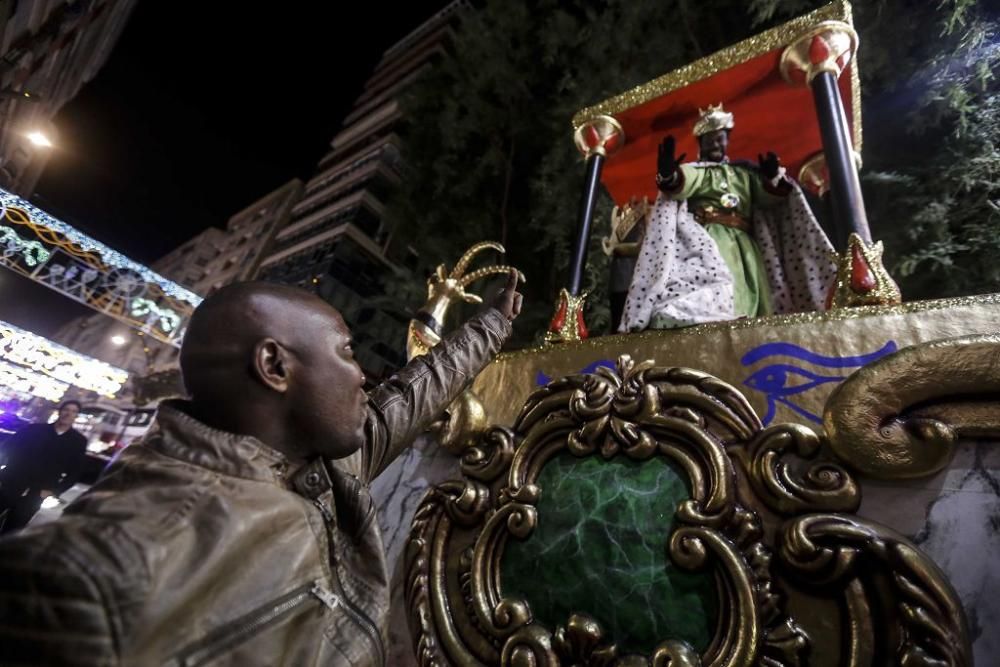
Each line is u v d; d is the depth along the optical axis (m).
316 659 0.90
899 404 1.42
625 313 2.64
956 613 1.16
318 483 1.12
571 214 7.71
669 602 1.51
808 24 2.80
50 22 9.69
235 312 1.09
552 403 2.04
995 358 1.35
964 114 4.87
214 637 0.76
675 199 2.86
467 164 9.90
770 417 1.67
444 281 2.67
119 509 0.77
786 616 1.36
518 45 9.70
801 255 2.91
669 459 1.71
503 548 1.88
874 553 1.28
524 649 1.61
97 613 0.65
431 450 2.43
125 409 23.05
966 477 1.35
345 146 37.97
